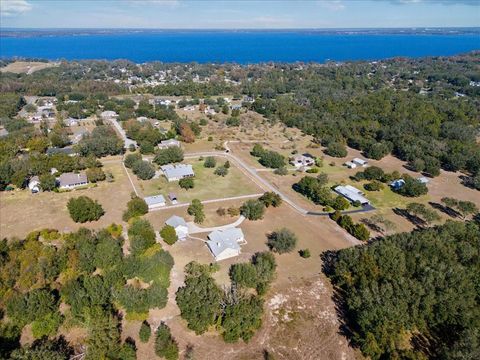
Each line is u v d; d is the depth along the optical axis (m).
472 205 107.44
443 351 60.00
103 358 57.56
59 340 63.59
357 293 70.25
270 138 180.75
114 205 109.62
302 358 62.84
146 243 85.62
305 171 140.75
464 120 190.38
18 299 65.56
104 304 69.44
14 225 97.25
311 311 72.44
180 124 177.62
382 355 61.59
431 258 75.62
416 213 105.69
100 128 166.88
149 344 63.56
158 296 70.06
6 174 116.94
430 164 143.50
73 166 129.50
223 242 88.12
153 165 140.38
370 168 134.38
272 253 89.12
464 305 65.56
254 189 124.25
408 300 67.31
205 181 128.88
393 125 182.00
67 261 79.19
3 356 58.19
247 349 64.00
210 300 67.88
